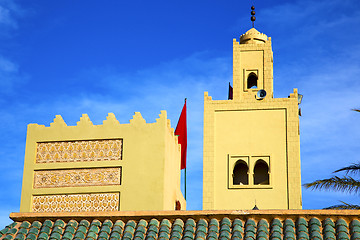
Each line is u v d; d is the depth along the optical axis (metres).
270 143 32.31
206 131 32.91
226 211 20.91
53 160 28.12
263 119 32.75
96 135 28.22
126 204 27.14
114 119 28.39
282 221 20.70
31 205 27.53
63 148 28.27
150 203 27.06
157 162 27.61
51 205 27.50
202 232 20.23
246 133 32.62
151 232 20.45
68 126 28.44
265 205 31.38
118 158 27.86
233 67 34.16
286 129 32.47
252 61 34.22
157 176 27.42
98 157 27.95
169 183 28.56
